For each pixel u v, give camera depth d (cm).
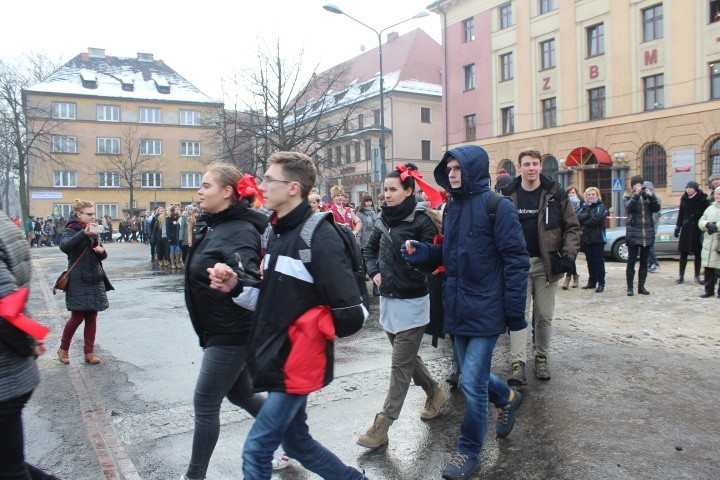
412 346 412
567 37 3047
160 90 6278
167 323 880
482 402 351
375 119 4969
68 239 620
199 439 323
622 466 356
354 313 270
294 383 267
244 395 348
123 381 572
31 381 253
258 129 3189
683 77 2552
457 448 379
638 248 995
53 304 1092
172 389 545
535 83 3241
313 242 270
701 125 2494
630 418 434
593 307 887
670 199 2614
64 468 374
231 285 284
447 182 365
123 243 4125
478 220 348
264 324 273
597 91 2947
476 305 346
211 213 322
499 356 631
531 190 550
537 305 545
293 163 276
